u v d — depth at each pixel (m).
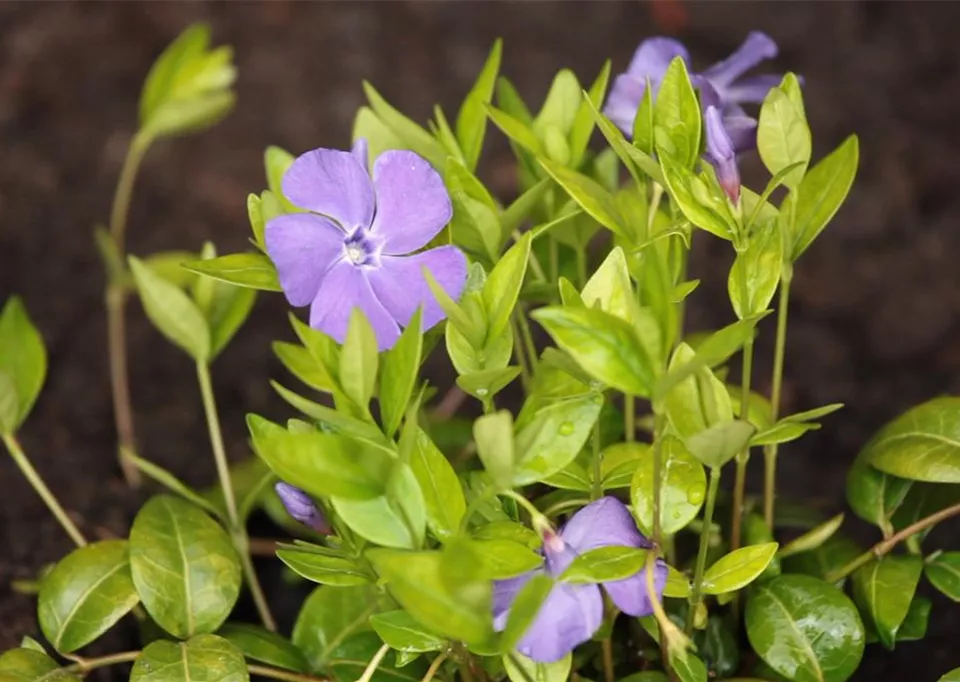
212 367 0.71
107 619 0.54
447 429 0.59
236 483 0.62
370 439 0.50
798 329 0.70
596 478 0.52
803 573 0.55
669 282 0.51
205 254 0.57
